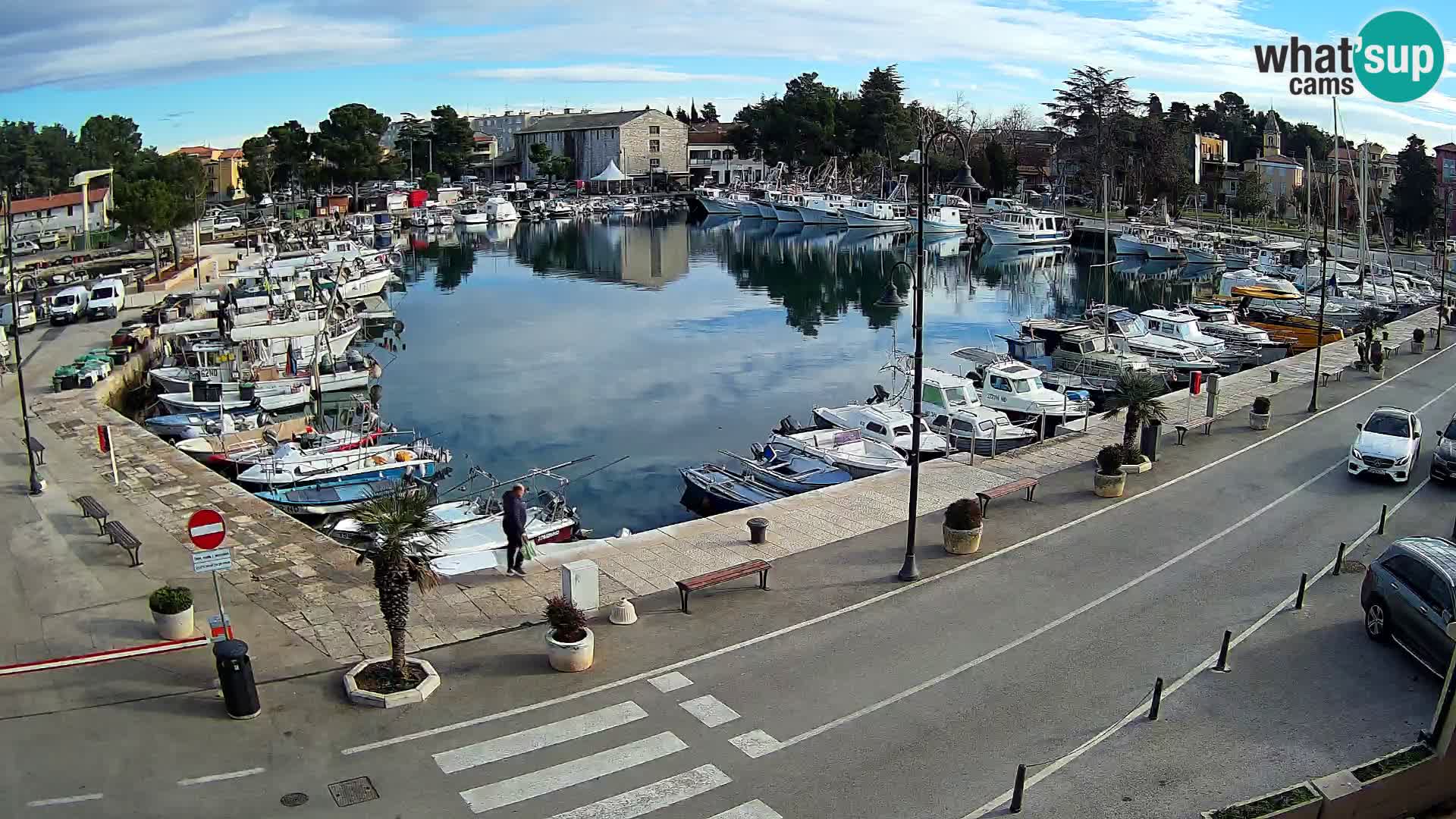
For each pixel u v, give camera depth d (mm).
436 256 113062
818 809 13422
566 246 123562
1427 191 98250
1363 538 23672
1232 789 13891
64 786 13633
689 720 15617
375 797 13547
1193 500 26578
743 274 99125
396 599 16219
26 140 151625
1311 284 72188
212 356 48656
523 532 21484
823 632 18750
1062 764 14500
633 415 46156
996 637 18594
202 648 17859
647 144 187000
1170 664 17547
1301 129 172625
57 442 33062
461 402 48531
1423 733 15000
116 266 81562
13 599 20047
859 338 65875
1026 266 106938
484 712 15742
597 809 13352
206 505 26531
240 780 13867
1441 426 34438
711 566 21984
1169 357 51125
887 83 160500
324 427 41094
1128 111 138625
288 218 135250
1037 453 31391
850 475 33219
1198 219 117625
